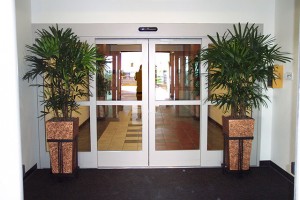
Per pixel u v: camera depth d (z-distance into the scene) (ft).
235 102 11.44
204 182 11.48
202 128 13.25
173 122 13.93
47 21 12.61
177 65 13.21
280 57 10.91
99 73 13.12
